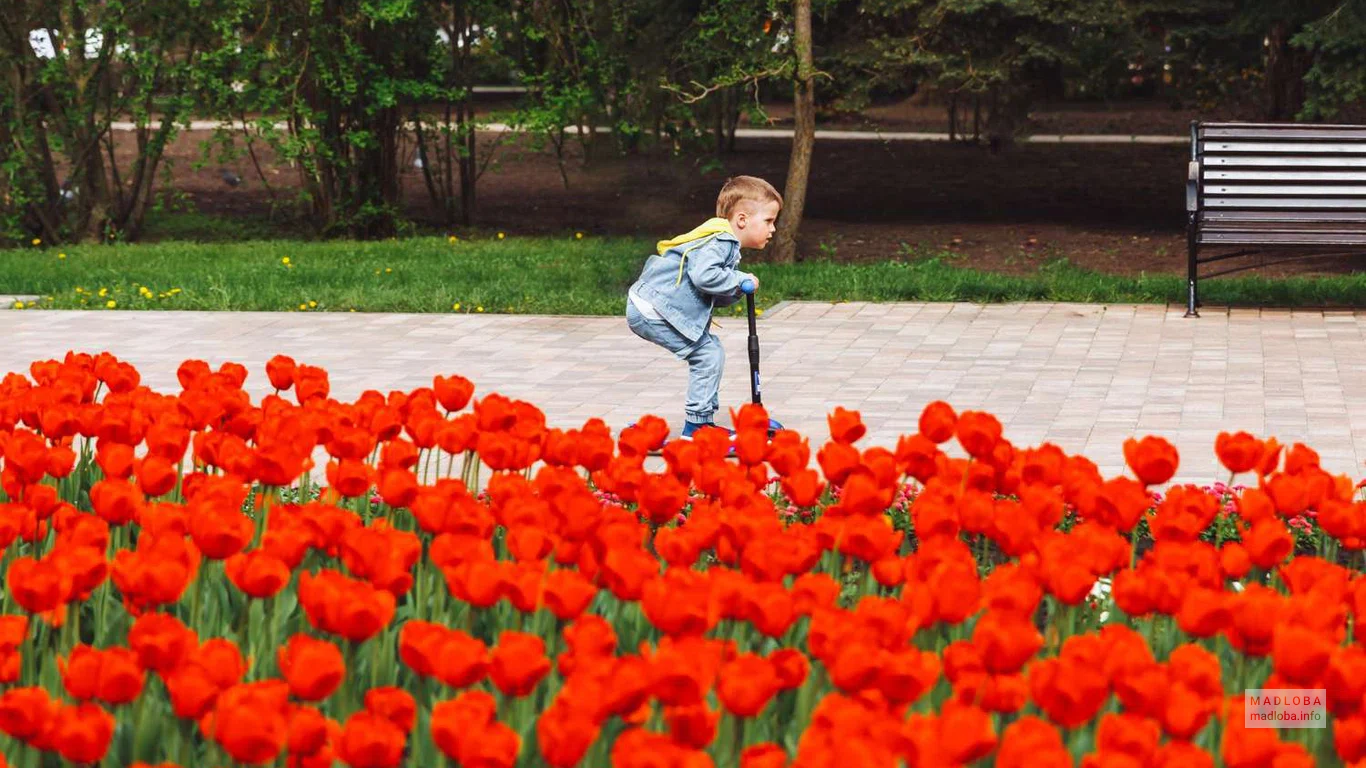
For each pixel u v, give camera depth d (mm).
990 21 17719
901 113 37750
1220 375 9852
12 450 4223
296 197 22312
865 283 14188
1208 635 3111
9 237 19938
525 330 12094
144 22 19578
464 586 3141
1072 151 29391
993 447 4352
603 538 3479
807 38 16828
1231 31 17578
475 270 15688
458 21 20906
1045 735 2330
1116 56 18188
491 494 4043
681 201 23172
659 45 19719
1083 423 8461
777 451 4414
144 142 20484
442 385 5230
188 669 2693
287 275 15367
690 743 2516
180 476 4992
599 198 24234
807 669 2934
